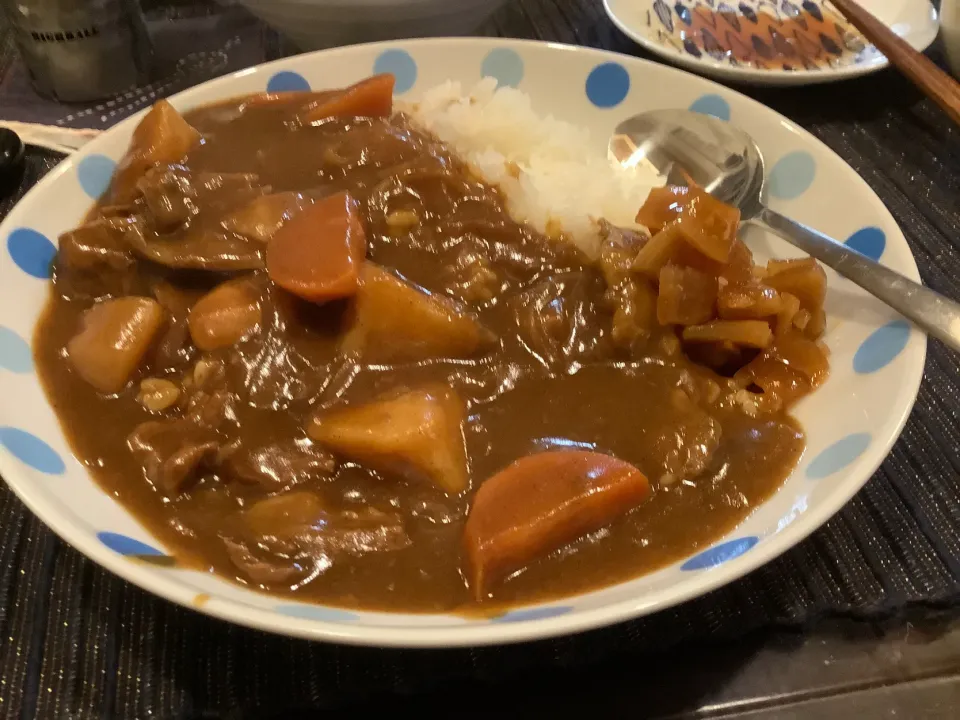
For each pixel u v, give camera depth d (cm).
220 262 24
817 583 22
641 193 31
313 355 23
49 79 36
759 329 24
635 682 20
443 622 19
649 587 19
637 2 41
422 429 21
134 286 25
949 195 33
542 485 20
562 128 34
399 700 20
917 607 21
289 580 20
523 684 20
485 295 25
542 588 20
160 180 26
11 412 22
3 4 35
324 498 21
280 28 37
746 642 21
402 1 34
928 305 23
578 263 27
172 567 20
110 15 35
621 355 25
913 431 25
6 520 23
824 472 21
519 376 24
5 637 21
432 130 32
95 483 21
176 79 38
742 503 21
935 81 34
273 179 28
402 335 23
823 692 20
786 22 41
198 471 22
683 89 33
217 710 19
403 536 21
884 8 41
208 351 24
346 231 24
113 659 20
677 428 23
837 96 38
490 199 28
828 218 29
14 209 26
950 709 20
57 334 25
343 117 30
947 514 23
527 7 43
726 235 24
